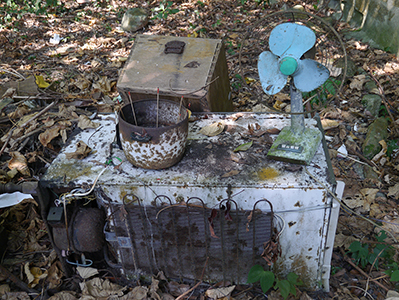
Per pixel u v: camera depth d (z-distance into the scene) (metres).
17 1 6.87
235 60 4.77
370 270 2.46
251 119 2.68
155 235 2.28
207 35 5.62
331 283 2.45
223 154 2.33
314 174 2.10
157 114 2.24
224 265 2.33
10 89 3.73
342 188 2.12
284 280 2.17
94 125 2.68
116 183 2.13
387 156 3.33
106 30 5.94
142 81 2.82
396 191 3.03
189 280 2.44
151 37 3.09
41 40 5.71
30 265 2.60
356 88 4.07
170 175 2.17
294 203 2.07
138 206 2.17
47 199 2.25
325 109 3.85
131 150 2.14
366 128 3.63
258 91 4.21
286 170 2.15
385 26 4.80
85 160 2.35
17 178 3.03
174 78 2.79
